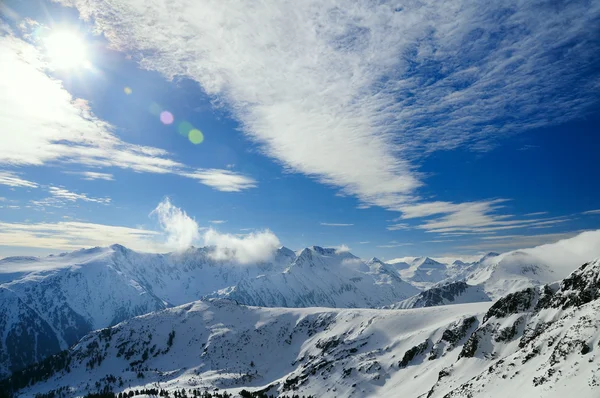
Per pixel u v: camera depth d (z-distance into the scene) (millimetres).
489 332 161750
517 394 90312
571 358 83375
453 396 122250
